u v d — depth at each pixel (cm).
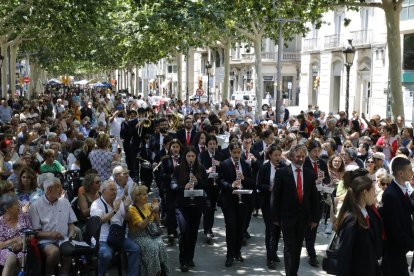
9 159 1267
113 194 820
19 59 5912
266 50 6059
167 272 842
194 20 2719
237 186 927
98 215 799
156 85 8738
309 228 933
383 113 3716
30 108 2730
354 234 571
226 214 941
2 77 3784
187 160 945
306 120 1927
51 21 2781
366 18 4038
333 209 920
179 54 5028
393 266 643
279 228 936
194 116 2138
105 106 2834
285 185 819
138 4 2655
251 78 6128
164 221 1152
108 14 3581
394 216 630
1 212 786
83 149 1173
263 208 948
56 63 6719
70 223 825
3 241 759
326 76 4612
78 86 10375
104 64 7200
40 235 781
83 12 2630
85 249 752
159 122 1484
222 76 4147
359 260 573
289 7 2239
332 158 1069
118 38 3906
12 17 2853
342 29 4353
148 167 1426
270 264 927
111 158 1152
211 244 1077
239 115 2767
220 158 1119
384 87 3725
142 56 4853
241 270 920
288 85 5738
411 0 3275
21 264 732
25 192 925
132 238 830
